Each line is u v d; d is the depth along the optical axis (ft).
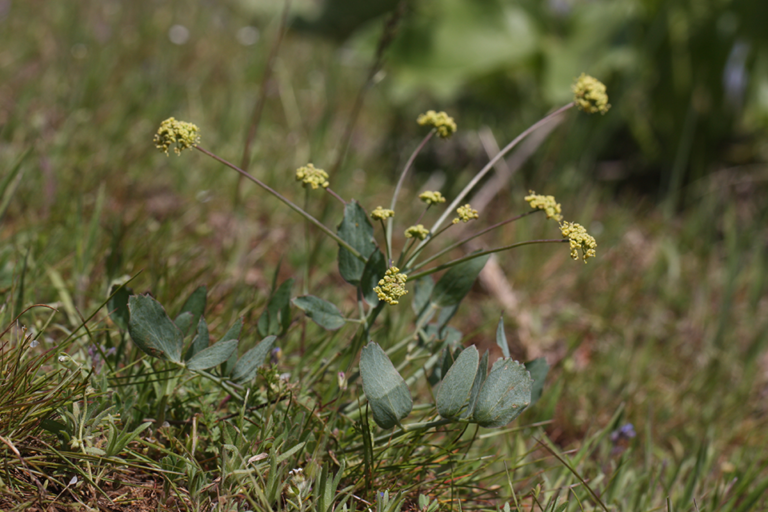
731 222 10.21
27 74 11.30
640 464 6.33
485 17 11.85
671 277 9.82
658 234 11.03
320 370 5.20
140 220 7.87
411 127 13.65
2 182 6.63
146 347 4.35
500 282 9.05
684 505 5.61
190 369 4.44
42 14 14.30
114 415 4.43
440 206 10.80
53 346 5.17
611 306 9.05
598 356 8.04
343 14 13.43
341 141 11.97
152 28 15.08
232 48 15.99
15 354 4.51
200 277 7.09
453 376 4.29
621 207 11.62
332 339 5.59
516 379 4.25
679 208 12.28
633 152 13.56
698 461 5.81
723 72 11.95
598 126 11.67
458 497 4.59
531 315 8.55
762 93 12.59
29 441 4.29
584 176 12.11
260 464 4.45
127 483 4.29
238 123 11.56
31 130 8.79
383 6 13.16
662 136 12.92
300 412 4.60
